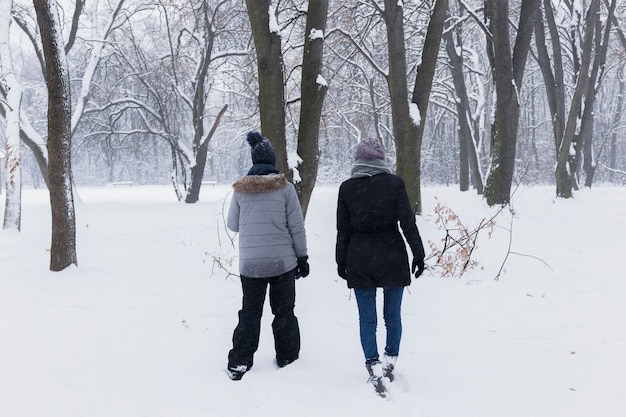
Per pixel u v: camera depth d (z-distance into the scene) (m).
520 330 4.72
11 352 4.11
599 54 18.70
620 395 3.33
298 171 7.57
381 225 3.53
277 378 3.61
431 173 47.34
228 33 22.72
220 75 26.50
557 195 18.80
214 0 21.91
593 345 4.31
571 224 12.38
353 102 26.12
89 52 23.44
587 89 18.59
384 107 23.58
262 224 3.76
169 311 5.31
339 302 5.67
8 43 10.76
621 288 6.39
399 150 11.24
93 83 22.42
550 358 4.01
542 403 3.22
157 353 4.10
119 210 18.27
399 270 3.47
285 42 10.48
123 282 6.62
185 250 9.02
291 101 7.82
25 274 7.13
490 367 3.82
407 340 4.43
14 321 4.98
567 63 28.50
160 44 24.84
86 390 3.39
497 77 13.30
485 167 40.78
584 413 3.08
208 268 7.46
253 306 3.73
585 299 5.87
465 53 27.42
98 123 24.92
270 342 4.41
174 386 3.46
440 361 3.94
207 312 5.28
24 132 16.91
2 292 6.17
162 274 7.08
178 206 20.23
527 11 13.34
